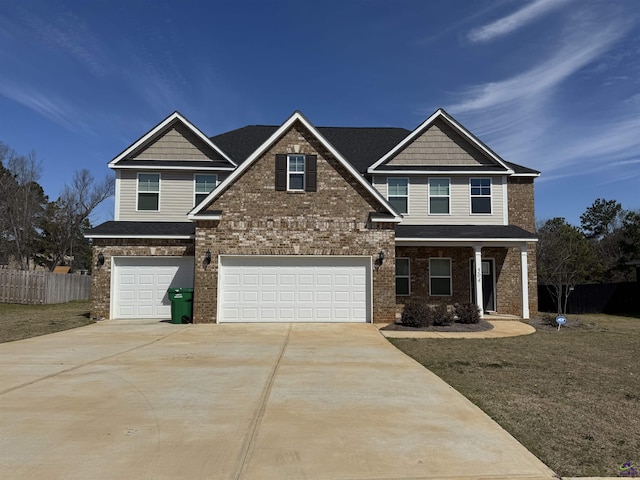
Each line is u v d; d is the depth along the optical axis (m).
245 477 4.14
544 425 5.68
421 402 6.56
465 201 19.31
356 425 5.55
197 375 8.17
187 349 10.90
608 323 18.86
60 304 26.45
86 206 45.69
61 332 13.88
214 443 4.94
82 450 4.73
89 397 6.70
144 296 17.36
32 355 10.09
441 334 13.77
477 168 19.23
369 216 16.23
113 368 8.74
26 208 40.75
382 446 4.90
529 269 19.59
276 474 4.21
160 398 6.67
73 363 9.21
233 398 6.69
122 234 17.19
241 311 15.97
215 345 11.49
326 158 16.42
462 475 4.25
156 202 19.12
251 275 16.11
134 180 19.16
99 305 17.06
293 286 16.12
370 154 21.69
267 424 5.56
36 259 47.88
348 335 13.33
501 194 19.36
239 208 16.09
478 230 18.11
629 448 4.98
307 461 4.50
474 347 11.59
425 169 19.14
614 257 43.78
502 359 10.02
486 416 5.97
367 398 6.74
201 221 15.98
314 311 16.08
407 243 17.64
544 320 17.28
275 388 7.27
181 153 19.53
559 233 33.66
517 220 19.69
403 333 13.84
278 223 16.12
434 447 4.89
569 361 9.91
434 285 18.92
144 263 17.45
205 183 19.28
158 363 9.23
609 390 7.44
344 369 8.74
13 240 41.09
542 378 8.24
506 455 4.71
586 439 5.23
